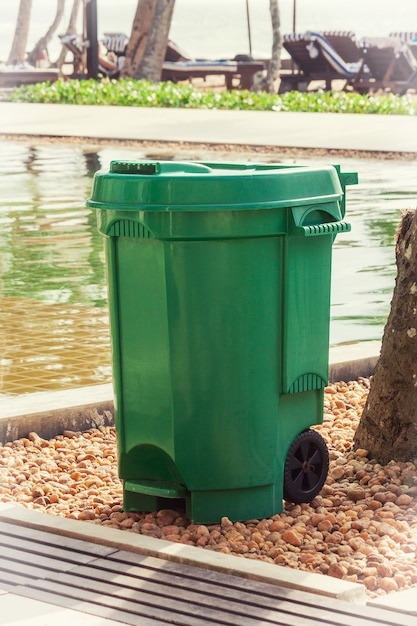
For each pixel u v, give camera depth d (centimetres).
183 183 450
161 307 464
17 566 406
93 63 3825
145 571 400
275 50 3928
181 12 15200
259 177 457
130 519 489
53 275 1041
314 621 359
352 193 1518
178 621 360
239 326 465
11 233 1258
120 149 2134
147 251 464
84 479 554
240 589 384
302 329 479
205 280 459
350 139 2091
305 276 477
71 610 369
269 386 475
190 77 4056
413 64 3438
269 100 2995
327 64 3550
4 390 693
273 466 484
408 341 547
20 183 1683
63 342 812
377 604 371
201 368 466
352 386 718
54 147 2194
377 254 1127
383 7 13450
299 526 474
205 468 475
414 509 495
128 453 491
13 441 603
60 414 620
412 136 2130
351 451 583
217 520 481
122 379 485
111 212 468
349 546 450
